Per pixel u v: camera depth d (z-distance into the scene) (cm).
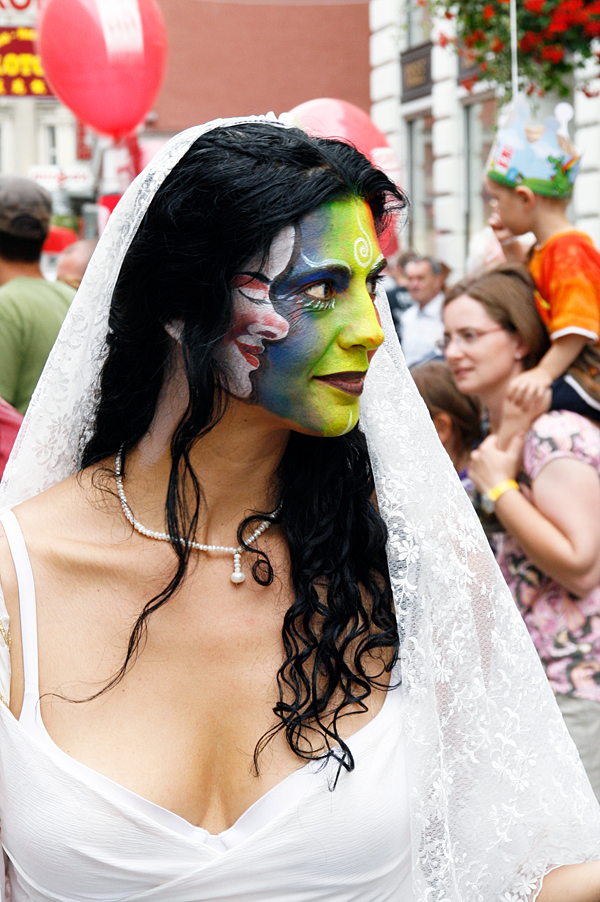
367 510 122
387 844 114
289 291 106
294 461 123
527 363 236
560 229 286
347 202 107
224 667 117
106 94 384
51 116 2355
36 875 112
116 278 114
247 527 121
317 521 121
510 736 122
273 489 123
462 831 119
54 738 114
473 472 218
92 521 121
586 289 255
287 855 110
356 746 114
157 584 118
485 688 123
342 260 106
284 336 107
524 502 209
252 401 111
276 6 1385
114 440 124
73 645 116
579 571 203
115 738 113
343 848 112
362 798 113
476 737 120
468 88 480
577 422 211
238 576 119
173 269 108
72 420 126
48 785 110
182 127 1386
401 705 119
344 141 112
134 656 116
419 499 123
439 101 975
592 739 211
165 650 117
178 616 118
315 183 104
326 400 110
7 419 284
